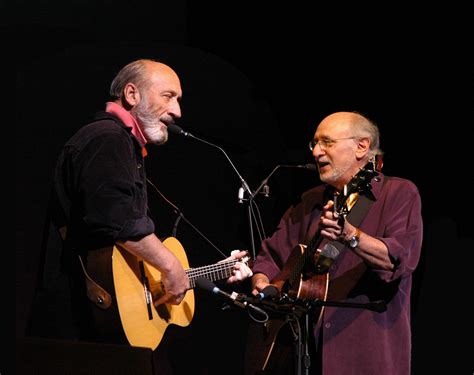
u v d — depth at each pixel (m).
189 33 5.39
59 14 4.88
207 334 5.58
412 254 3.94
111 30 5.09
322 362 3.90
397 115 5.17
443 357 5.03
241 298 3.56
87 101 5.25
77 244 3.73
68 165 3.70
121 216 3.55
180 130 4.16
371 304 3.49
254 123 5.64
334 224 3.68
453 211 5.03
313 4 5.41
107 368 3.35
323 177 4.25
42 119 5.11
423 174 5.10
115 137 3.67
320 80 5.41
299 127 5.51
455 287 5.01
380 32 5.22
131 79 4.01
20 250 5.02
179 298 3.87
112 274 3.67
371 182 4.14
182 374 5.46
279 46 5.50
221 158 5.64
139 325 3.79
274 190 5.59
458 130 5.00
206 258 5.58
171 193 5.51
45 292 3.77
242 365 5.66
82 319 3.71
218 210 5.64
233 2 5.48
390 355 3.92
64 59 5.17
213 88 5.59
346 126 4.21
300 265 4.06
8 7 4.70
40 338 3.45
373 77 5.24
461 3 4.97
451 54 5.01
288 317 3.66
